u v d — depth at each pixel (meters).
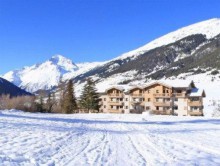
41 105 102.69
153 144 20.42
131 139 23.44
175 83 106.94
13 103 99.25
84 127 34.22
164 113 106.00
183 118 63.53
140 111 111.12
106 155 15.45
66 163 12.74
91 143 20.05
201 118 63.12
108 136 25.17
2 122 30.55
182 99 105.38
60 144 18.28
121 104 114.81
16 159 12.53
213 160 14.41
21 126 27.70
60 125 33.75
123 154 15.99
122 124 42.84
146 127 37.25
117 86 116.50
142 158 14.88
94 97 108.44
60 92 111.50
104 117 66.94
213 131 31.41
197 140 22.92
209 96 151.88
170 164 13.25
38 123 33.75
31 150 15.10
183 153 16.56
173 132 30.11
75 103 105.88
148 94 110.38
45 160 12.96
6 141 17.56
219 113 101.44
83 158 14.18
